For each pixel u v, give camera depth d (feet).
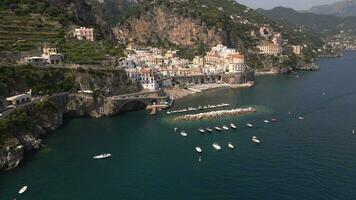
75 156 536.01
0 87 644.27
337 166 480.64
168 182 451.53
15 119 558.56
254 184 438.81
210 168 486.79
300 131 630.74
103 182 456.45
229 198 409.90
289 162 497.05
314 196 408.46
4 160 490.49
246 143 576.61
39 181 459.32
